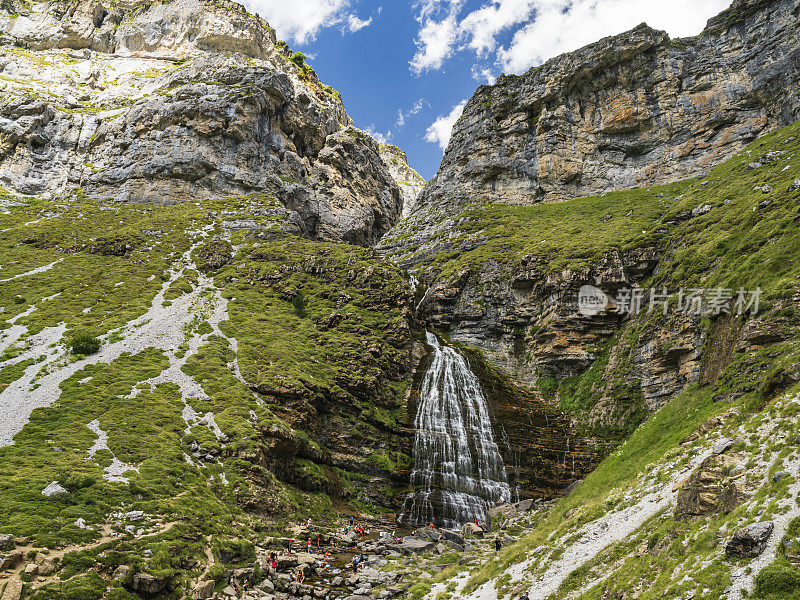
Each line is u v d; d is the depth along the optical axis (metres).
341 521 41.81
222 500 35.47
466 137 118.50
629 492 30.42
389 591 29.33
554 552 27.67
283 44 168.00
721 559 18.05
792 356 31.30
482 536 40.38
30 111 106.88
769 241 46.69
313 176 126.75
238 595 27.91
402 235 111.00
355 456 49.44
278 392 47.91
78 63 138.25
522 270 77.31
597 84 107.50
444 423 56.62
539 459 53.81
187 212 92.50
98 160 105.81
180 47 146.12
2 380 45.16
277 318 63.41
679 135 97.31
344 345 59.50
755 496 20.05
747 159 76.25
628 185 100.06
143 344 53.62
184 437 40.06
